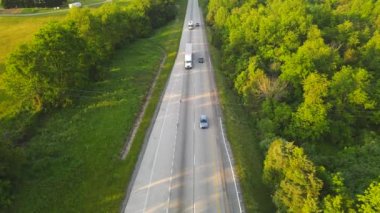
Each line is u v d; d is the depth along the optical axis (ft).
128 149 204.03
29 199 165.99
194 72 312.29
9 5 538.47
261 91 245.04
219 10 398.42
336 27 325.42
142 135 216.33
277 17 318.04
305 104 223.71
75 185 174.81
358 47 302.45
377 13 374.84
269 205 166.50
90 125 225.35
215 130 222.07
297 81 248.11
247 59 288.71
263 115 234.17
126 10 418.10
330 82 238.27
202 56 350.64
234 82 278.67
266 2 433.48
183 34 428.15
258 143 214.90
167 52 368.27
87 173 182.60
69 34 260.21
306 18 312.71
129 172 183.93
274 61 278.05
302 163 152.66
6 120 231.71
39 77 237.86
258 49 299.99
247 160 195.21
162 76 304.30
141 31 422.82
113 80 290.35
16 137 214.28
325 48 260.21
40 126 230.27
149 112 243.40
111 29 348.59
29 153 197.57
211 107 249.96
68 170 184.24
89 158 193.98
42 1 552.82
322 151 219.00
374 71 277.23
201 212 160.35
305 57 247.09
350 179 164.66
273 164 164.35
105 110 242.99
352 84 233.76
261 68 267.80
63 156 195.11
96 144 205.77
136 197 169.58
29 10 526.98
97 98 259.80
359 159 187.93
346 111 234.17
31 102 248.11
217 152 200.64
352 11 378.53
